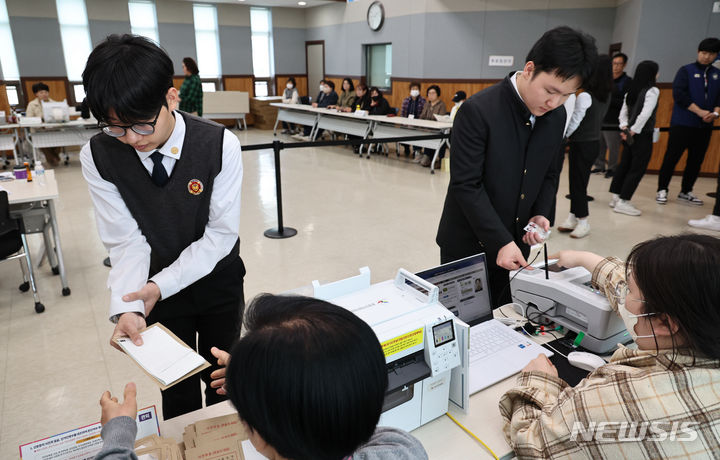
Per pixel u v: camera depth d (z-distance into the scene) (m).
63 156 7.83
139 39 0.98
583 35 1.33
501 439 1.06
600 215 4.72
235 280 1.43
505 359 1.34
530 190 1.69
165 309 1.36
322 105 9.58
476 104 1.60
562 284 1.48
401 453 0.66
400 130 7.33
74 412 2.03
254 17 11.62
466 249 1.83
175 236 1.29
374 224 4.52
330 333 0.47
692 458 0.73
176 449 0.83
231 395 0.48
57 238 2.96
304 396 0.44
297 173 6.77
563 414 0.87
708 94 4.71
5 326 2.69
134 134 1.02
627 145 4.70
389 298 1.13
